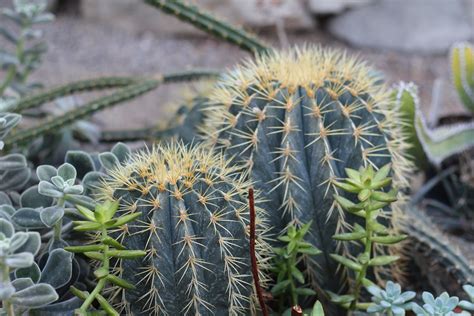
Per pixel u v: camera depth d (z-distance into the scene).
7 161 1.08
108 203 0.97
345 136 1.09
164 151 1.03
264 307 1.00
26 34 1.47
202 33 2.60
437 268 1.26
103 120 1.94
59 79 2.23
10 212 1.05
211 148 1.10
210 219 0.99
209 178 1.00
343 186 1.03
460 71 1.55
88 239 1.09
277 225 1.11
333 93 1.09
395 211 1.14
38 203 1.08
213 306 1.01
